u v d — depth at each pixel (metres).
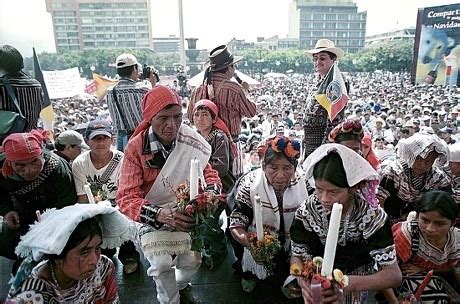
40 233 1.39
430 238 1.96
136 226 2.17
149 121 2.08
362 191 1.61
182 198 1.96
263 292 2.36
